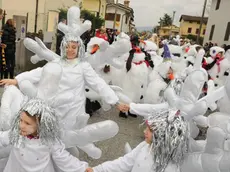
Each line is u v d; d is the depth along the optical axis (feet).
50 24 35.09
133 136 15.75
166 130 6.54
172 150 6.52
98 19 63.62
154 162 6.77
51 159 7.24
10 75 22.86
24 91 7.20
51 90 7.29
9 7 39.70
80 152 12.84
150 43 21.89
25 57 25.68
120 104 9.90
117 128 7.84
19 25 28.63
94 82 10.03
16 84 9.07
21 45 25.50
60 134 7.32
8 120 7.84
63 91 9.57
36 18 31.63
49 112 6.72
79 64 10.08
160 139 6.57
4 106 8.08
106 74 16.88
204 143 6.98
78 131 7.81
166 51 15.79
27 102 6.79
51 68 7.45
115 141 14.74
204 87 14.97
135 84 17.15
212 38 74.23
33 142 6.79
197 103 8.20
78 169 7.41
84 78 10.12
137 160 7.11
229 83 7.36
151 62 18.44
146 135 7.04
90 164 12.07
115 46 10.99
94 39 12.33
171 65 15.44
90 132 7.68
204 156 6.30
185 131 6.64
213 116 6.61
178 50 23.08
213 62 22.44
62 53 10.11
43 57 10.94
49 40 30.07
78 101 9.77
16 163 6.94
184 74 11.31
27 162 6.77
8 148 7.40
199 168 6.32
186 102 8.52
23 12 32.19
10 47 21.95
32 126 6.61
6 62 22.17
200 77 8.59
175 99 8.98
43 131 6.66
